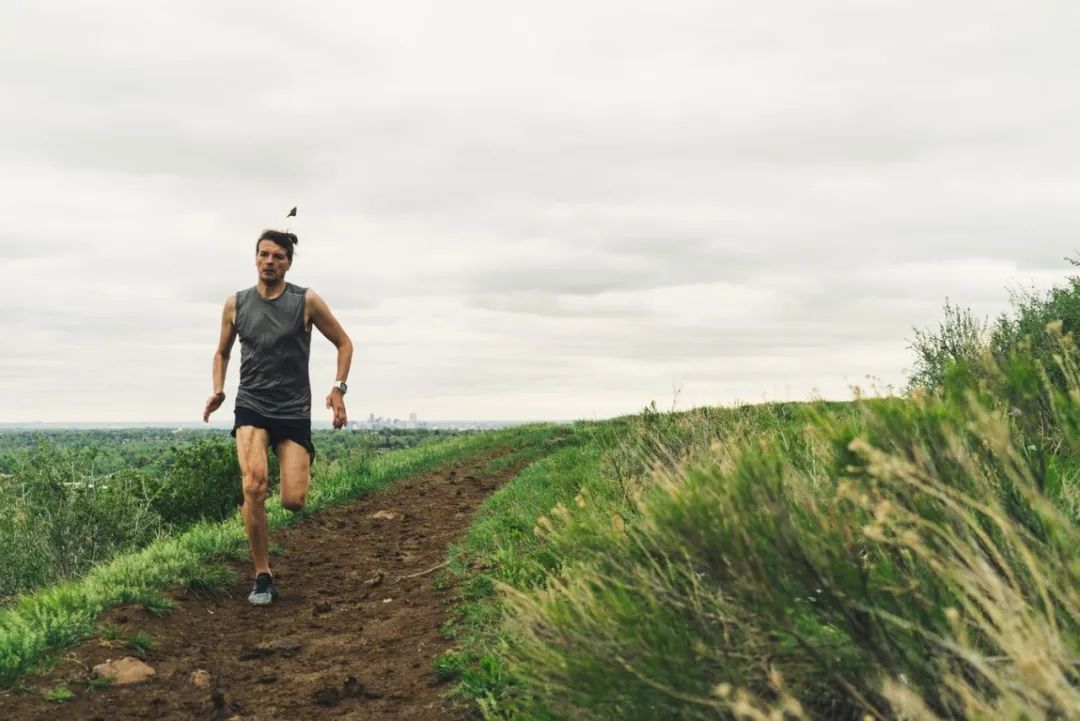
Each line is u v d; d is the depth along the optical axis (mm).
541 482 10273
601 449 10570
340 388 6203
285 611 5797
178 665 4402
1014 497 2287
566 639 2363
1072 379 2295
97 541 10094
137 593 5402
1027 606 1836
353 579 6805
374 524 9758
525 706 2951
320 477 13078
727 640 2225
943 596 2115
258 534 5957
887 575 2227
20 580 9609
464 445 21109
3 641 4117
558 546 3723
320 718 3588
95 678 4035
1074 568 1834
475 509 10398
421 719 3412
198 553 6812
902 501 2209
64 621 4543
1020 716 1549
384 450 19406
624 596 2307
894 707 1844
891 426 2254
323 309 6199
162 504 11078
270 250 6051
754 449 2674
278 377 6027
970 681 2002
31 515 9898
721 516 2221
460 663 3832
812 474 2936
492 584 5113
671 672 2117
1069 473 2920
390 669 4172
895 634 2107
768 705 1917
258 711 3715
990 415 2113
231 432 6082
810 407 2645
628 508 4191
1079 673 1649
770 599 2105
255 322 6020
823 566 2109
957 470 2227
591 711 2367
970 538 2061
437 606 5352
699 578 2465
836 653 2150
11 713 3533
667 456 5238
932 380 6047
